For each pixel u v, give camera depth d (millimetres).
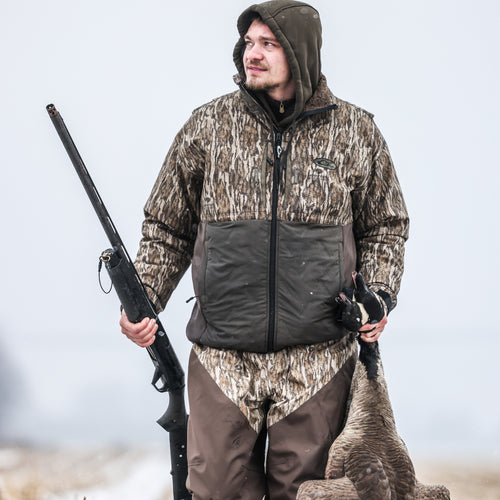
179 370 14133
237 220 12906
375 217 13672
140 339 13414
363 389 12898
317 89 13117
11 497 19344
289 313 12867
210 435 13078
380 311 12797
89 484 20703
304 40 12805
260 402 13164
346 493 11859
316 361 13133
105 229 13164
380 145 13461
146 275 13797
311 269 12867
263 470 13617
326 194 12922
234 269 12898
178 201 13812
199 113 13453
